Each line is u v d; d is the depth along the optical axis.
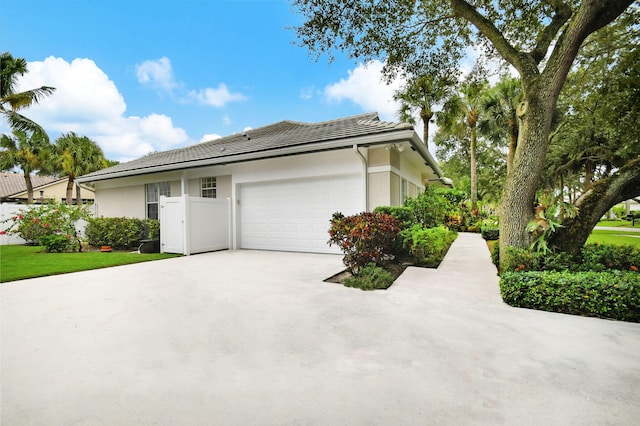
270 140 10.74
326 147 8.04
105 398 2.05
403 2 6.11
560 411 1.89
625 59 7.74
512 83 14.15
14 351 2.76
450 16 6.48
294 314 3.74
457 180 31.28
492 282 5.31
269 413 1.89
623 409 1.91
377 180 8.25
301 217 9.46
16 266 7.15
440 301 4.23
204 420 1.83
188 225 9.30
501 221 5.67
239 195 10.71
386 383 2.21
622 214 39.97
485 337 3.02
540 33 6.69
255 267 7.00
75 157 23.69
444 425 1.76
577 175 22.17
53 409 1.93
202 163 10.04
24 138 21.17
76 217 11.20
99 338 3.05
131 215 13.48
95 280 5.74
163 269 6.84
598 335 3.05
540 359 2.56
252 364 2.51
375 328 3.27
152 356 2.66
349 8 6.04
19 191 24.86
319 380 2.26
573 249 5.11
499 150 24.88
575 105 11.76
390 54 7.04
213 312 3.84
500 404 1.96
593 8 4.55
